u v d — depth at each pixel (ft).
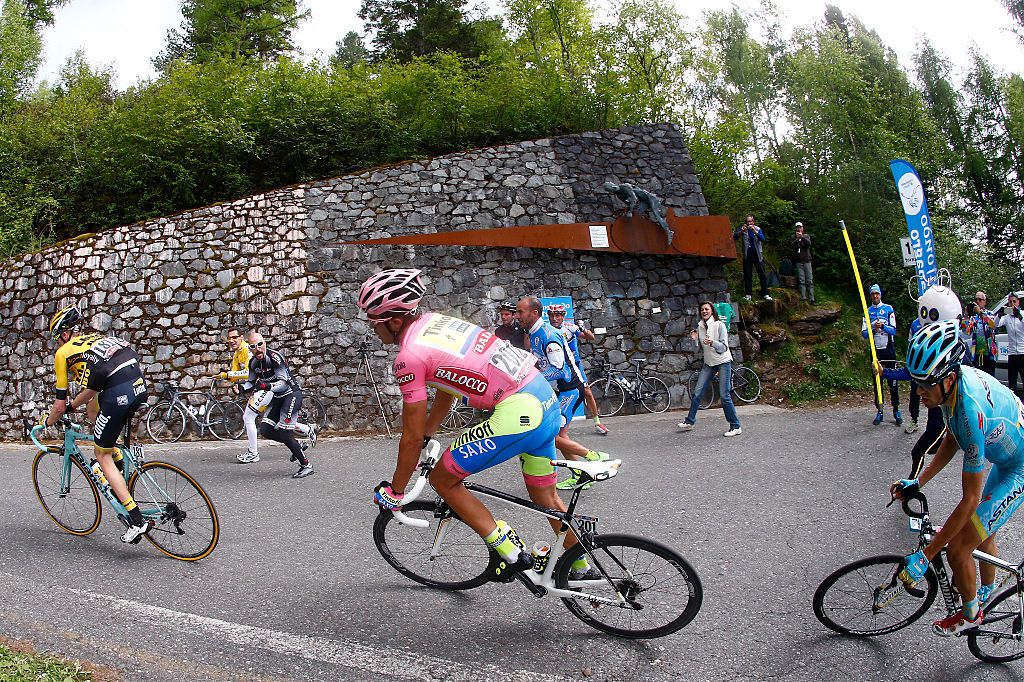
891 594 10.87
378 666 10.66
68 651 10.93
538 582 11.61
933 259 28.22
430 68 46.83
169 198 39.73
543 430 11.15
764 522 16.97
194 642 11.30
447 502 11.46
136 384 15.01
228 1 70.59
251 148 40.42
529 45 54.08
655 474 21.68
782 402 34.88
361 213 33.60
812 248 47.26
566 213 35.81
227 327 32.32
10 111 50.21
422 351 10.92
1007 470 10.33
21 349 33.12
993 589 10.70
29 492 20.66
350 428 32.07
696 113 49.80
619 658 10.91
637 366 35.37
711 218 36.86
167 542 15.15
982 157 68.03
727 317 36.24
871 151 49.60
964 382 9.57
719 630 11.74
